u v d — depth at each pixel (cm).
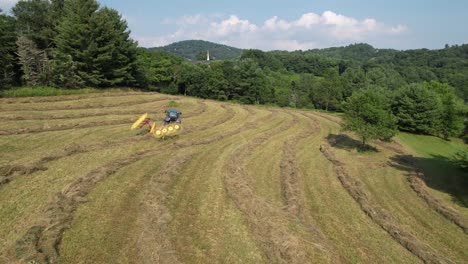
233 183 2072
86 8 5472
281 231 1473
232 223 1558
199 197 1852
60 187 1817
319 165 2711
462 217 1792
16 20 5812
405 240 1494
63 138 2884
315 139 3731
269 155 2895
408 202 2038
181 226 1502
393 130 3170
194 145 3012
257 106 6456
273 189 2111
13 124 3116
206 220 1576
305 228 1559
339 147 3388
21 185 1811
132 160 2394
